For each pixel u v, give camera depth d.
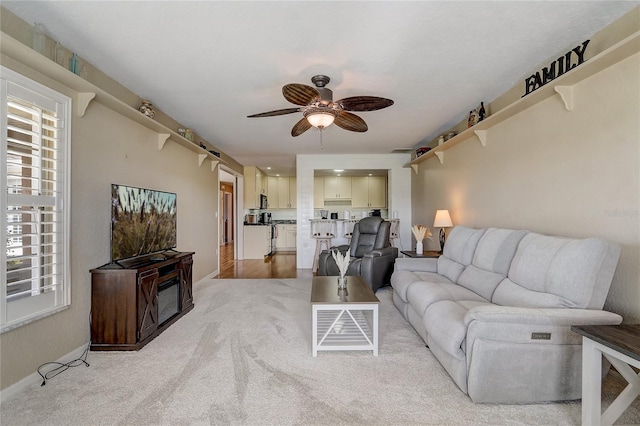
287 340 2.62
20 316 1.83
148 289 2.59
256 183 8.00
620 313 1.88
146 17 1.87
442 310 2.12
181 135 3.99
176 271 3.15
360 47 2.22
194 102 3.31
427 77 2.74
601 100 2.00
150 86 2.89
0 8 1.76
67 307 2.18
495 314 1.68
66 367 2.16
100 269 2.43
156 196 3.14
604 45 2.00
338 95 3.14
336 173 8.55
